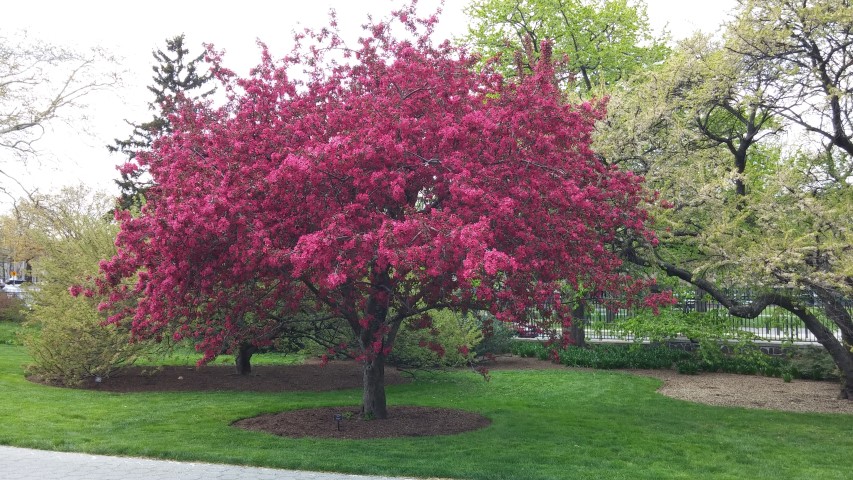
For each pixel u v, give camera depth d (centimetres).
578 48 2611
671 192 1299
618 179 1004
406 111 902
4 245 3966
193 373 1702
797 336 1936
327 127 935
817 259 1148
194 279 866
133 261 852
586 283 995
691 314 1650
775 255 1104
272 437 968
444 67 957
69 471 760
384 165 866
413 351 1628
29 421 1050
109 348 1484
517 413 1212
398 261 749
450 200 902
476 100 953
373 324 1032
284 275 896
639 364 1927
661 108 1342
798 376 1734
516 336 2338
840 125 1266
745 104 1285
